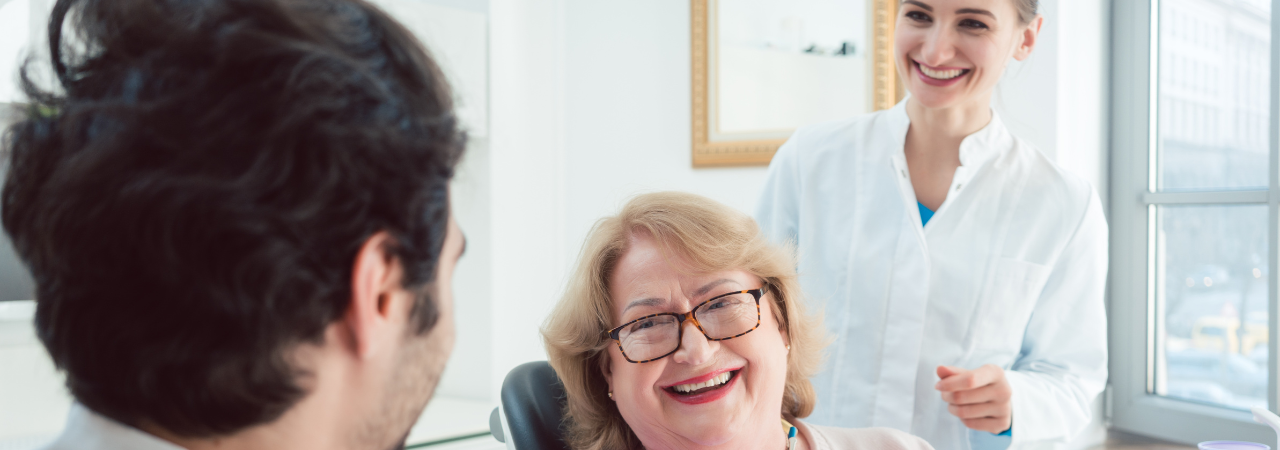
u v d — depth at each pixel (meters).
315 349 0.37
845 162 1.56
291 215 0.33
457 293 2.78
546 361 1.20
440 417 2.50
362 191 0.35
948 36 1.28
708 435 0.96
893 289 1.46
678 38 2.78
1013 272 1.42
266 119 0.33
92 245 0.33
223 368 0.34
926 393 1.45
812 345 1.13
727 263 0.98
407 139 0.37
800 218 1.60
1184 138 2.25
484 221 2.74
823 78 2.53
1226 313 2.19
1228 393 2.19
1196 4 2.19
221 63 0.33
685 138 2.79
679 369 0.95
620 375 0.99
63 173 0.34
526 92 2.87
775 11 2.58
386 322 0.38
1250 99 2.10
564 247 3.04
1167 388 2.34
